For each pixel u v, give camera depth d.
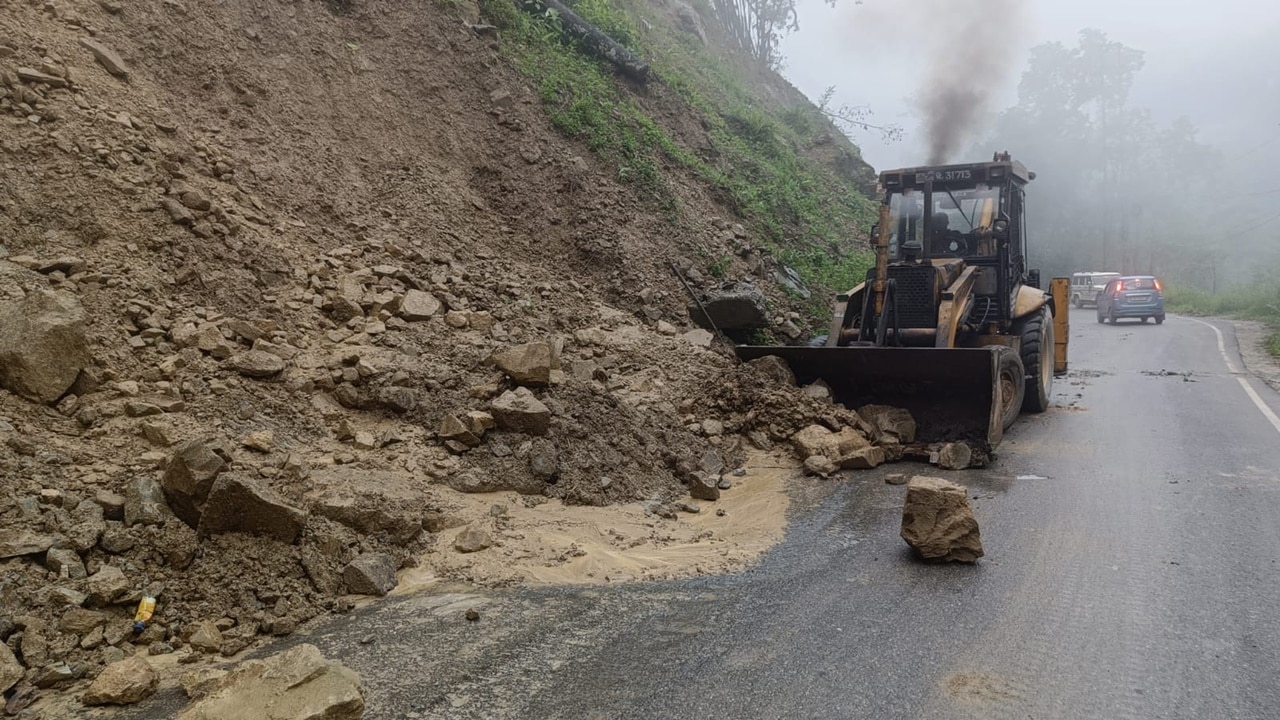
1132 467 7.37
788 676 3.55
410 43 11.55
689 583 4.73
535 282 9.71
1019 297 10.10
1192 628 4.05
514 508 5.75
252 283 7.07
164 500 4.39
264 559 4.32
